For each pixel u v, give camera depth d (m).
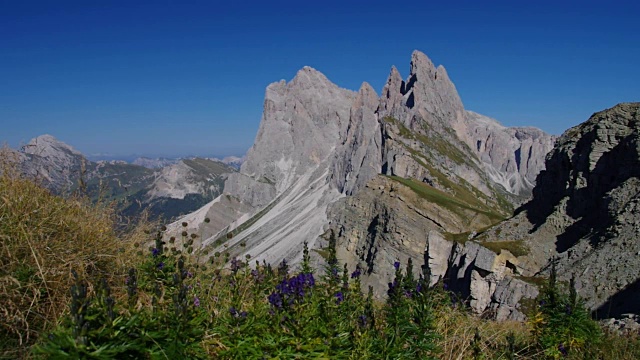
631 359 10.40
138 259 9.38
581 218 85.25
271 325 7.41
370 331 8.02
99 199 10.20
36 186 9.23
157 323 6.23
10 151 9.23
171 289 8.23
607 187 82.00
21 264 7.57
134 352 5.74
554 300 11.65
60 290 7.73
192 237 10.22
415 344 8.03
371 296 9.17
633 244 56.97
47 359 5.42
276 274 9.66
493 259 81.94
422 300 8.37
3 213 7.99
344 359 7.43
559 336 10.98
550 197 98.50
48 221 8.66
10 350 6.51
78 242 8.79
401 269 9.00
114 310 5.98
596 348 10.86
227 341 7.05
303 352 7.18
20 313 6.84
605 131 86.06
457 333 10.40
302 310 7.59
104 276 8.73
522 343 11.56
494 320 14.67
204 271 9.59
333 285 9.15
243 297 8.80
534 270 80.19
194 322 6.61
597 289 53.06
